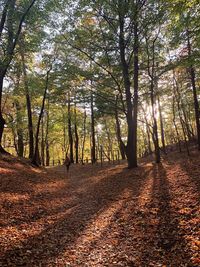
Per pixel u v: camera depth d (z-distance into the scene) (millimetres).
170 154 30031
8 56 18125
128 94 22625
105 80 24938
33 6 18844
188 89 29906
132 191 14430
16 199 12258
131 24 20453
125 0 19047
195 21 11586
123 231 8914
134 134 22938
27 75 26359
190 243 7074
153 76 24328
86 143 66812
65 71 24203
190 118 39781
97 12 21078
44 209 11867
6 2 17797
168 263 6426
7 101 34156
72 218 10805
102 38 22203
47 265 6730
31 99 31594
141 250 7359
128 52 23031
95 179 20781
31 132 28703
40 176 20000
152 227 8836
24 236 8516
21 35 20594
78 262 6926
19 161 23078
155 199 11812
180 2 10383
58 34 22422
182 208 9797
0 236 8141
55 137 53125
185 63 17062
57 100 30562
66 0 19922
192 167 17125
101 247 7812
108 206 12180
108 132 53406
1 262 6566
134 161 22859
